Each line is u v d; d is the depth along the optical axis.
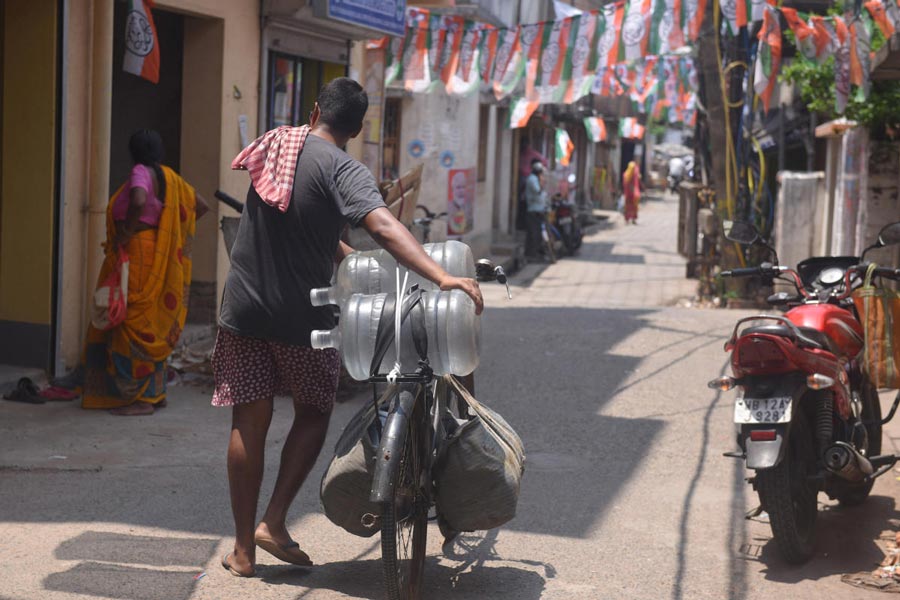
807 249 16.36
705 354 11.58
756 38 15.99
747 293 16.23
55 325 8.45
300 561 4.99
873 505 6.56
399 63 14.20
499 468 4.61
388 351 4.34
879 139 13.33
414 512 4.60
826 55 11.69
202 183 10.54
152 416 7.83
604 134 34.00
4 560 4.94
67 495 5.95
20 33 8.33
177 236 7.94
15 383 8.14
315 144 4.75
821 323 5.70
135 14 8.63
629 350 11.70
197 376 9.13
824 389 5.55
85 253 8.73
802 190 16.36
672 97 23.86
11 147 8.41
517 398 9.23
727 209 16.34
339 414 8.27
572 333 12.74
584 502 6.33
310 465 5.02
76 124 8.54
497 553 5.41
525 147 29.34
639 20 12.89
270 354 4.89
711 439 7.98
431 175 19.89
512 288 18.80
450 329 4.29
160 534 5.40
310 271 4.75
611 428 8.24
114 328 7.77
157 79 8.95
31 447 6.84
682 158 65.38
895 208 13.32
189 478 6.38
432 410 4.76
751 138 16.48
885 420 6.39
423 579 4.97
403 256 4.30
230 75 10.58
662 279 20.56
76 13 8.45
